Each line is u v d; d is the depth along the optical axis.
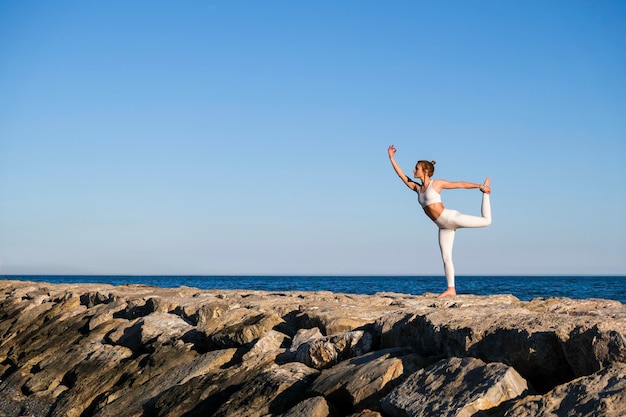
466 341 7.22
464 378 6.21
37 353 14.46
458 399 5.89
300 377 8.00
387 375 7.02
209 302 13.45
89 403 10.72
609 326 6.00
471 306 8.80
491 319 7.54
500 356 6.89
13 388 12.69
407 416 6.11
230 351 10.15
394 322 8.73
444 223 10.55
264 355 9.28
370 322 9.61
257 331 10.38
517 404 5.57
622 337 5.72
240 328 10.54
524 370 6.68
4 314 20.95
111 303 15.58
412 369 7.11
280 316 11.52
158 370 10.55
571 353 6.28
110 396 10.26
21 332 17.39
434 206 10.42
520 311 7.99
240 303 12.67
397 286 64.12
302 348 8.95
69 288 22.66
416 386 6.48
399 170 10.71
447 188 10.55
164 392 9.43
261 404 7.62
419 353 8.09
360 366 7.46
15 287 27.36
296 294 15.18
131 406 9.50
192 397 8.70
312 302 12.09
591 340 5.98
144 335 12.05
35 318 18.03
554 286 63.03
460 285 67.75
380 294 14.37
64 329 15.69
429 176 10.54
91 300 17.95
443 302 10.60
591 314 7.81
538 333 6.60
